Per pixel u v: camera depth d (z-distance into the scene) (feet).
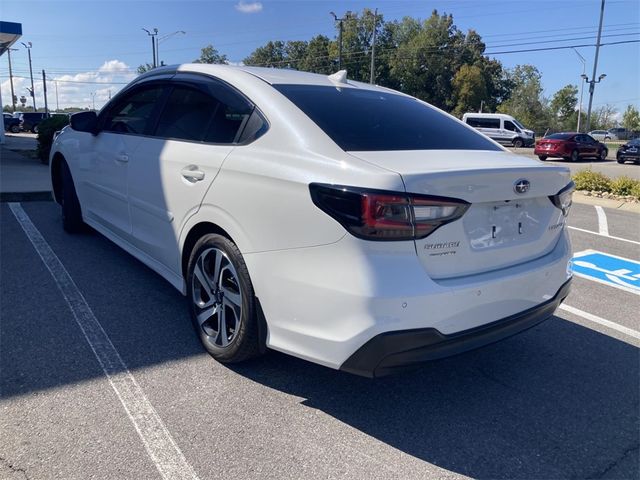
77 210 18.61
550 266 10.03
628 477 8.14
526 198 9.50
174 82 13.00
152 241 12.86
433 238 8.14
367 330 7.80
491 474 8.07
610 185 40.47
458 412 9.67
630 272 19.13
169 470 7.70
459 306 8.35
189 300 11.41
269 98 10.27
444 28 238.27
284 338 8.96
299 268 8.55
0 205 23.67
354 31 240.94
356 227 7.85
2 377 9.82
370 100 11.61
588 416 9.73
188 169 11.02
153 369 10.43
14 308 12.85
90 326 12.10
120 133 14.55
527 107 250.16
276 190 8.93
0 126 70.38
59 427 8.50
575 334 13.38
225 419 9.00
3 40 58.49
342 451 8.39
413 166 8.35
